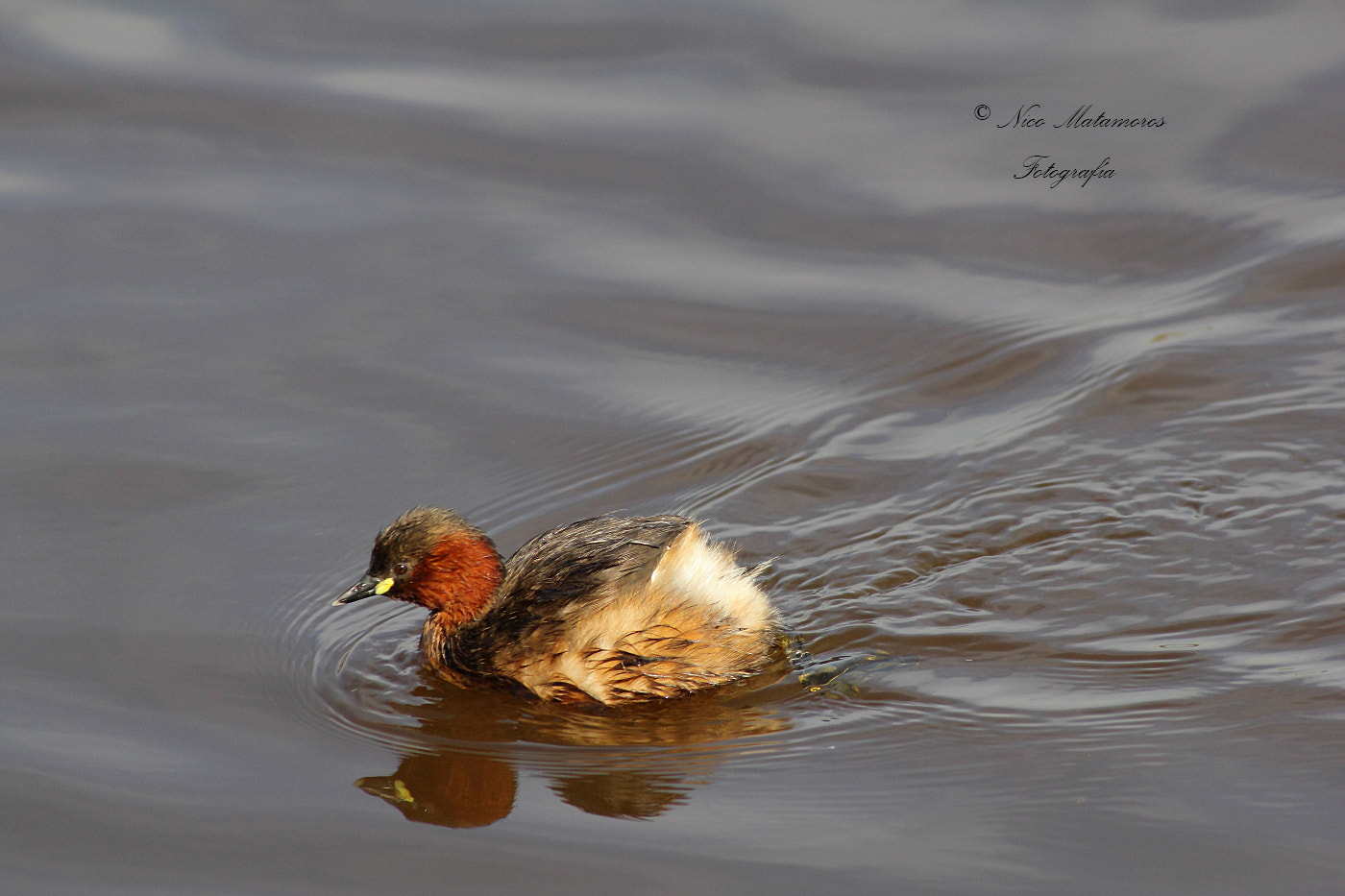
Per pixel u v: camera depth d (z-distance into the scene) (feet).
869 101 64.08
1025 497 43.47
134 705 35.53
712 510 43.80
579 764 33.88
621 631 36.52
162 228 57.11
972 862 29.71
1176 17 68.59
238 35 68.59
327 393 48.78
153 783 32.78
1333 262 54.13
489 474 45.21
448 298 53.83
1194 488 43.21
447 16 69.10
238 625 38.75
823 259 56.18
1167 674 35.70
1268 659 35.94
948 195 59.11
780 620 38.96
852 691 35.96
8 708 35.12
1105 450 45.37
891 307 53.47
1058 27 68.23
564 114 63.82
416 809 32.12
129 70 66.54
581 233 57.47
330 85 65.77
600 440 47.06
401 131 62.75
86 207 58.03
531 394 49.21
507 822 31.58
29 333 51.03
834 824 31.19
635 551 37.58
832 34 68.44
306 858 30.42
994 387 49.34
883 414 48.26
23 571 40.40
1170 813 30.78
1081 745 33.30
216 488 44.16
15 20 68.80
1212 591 38.86
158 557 41.24
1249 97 62.95
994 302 53.57
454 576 37.91
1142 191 58.75
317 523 42.80
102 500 43.47
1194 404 47.19
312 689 36.78
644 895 29.09
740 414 48.37
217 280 54.34
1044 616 38.52
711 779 33.06
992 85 64.80
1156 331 51.29
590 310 53.47
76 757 33.50
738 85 65.31
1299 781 31.48
